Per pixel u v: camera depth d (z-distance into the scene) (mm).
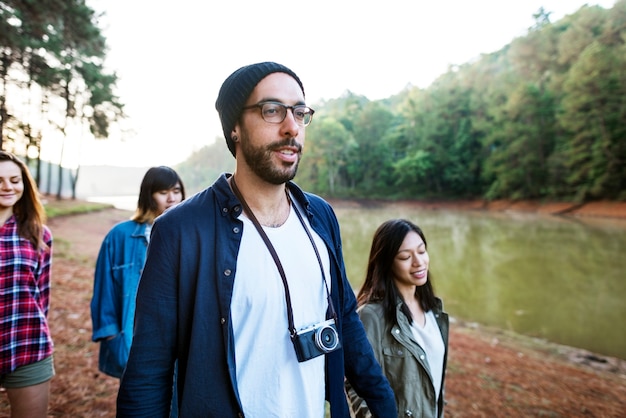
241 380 875
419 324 1690
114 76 21562
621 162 28312
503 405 3410
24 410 1647
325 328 951
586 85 30547
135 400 842
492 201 41281
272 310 895
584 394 3830
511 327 6957
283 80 920
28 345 1637
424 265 1630
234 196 940
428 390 1541
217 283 872
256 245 922
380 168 57844
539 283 10156
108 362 2029
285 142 901
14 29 12938
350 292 1181
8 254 1621
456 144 47969
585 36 40406
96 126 21984
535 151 37188
